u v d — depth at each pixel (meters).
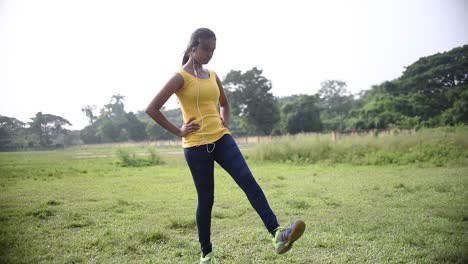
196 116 2.87
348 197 6.47
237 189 7.82
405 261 3.16
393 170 10.86
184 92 2.86
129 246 3.66
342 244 3.65
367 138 15.34
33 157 22.97
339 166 12.88
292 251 3.47
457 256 3.21
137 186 8.73
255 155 15.76
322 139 15.70
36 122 37.28
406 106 40.47
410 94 43.66
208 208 2.96
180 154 20.66
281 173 10.94
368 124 40.75
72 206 6.06
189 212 5.48
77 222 4.80
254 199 2.76
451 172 9.54
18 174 11.95
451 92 39.06
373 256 3.28
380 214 5.05
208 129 2.87
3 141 27.75
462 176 8.60
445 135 14.27
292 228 2.50
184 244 3.79
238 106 55.78
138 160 16.48
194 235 4.16
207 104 2.89
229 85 56.00
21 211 5.44
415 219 4.68
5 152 27.61
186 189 8.10
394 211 5.23
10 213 5.33
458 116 34.12
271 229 2.70
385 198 6.29
